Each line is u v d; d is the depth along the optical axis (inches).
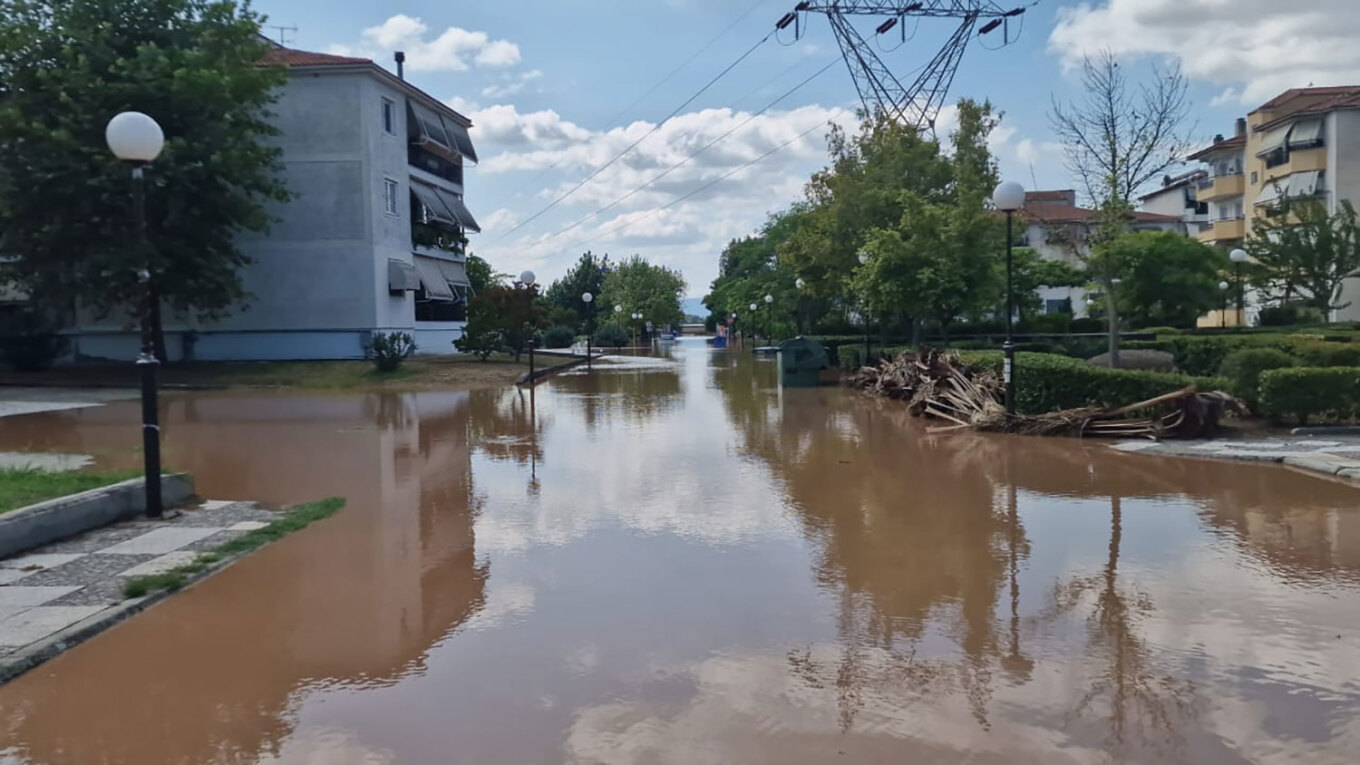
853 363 1125.7
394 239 1301.7
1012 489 387.9
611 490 395.9
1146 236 1192.8
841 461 469.1
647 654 204.1
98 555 286.4
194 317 1211.9
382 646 211.8
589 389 994.1
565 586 255.4
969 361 698.8
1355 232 1448.1
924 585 252.7
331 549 299.4
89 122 921.5
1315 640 207.0
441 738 165.5
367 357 1211.9
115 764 158.4
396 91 1314.0
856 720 170.2
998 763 153.4
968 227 877.8
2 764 158.4
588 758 157.1
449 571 271.9
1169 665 193.6
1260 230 1528.1
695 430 613.0
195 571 267.7
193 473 447.2
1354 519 325.1
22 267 986.1
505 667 197.9
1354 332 997.8
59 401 839.7
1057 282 1387.8
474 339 1282.0
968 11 1382.9
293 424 657.6
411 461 483.8
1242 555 278.8
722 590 249.9
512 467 461.7
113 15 981.8
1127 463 449.1
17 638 212.1
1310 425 537.3
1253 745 158.6
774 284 1946.4
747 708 175.9
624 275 3021.7
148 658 206.2
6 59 952.3
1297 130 1736.0
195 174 964.0
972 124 1142.3
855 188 1135.6
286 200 1101.1
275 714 176.9
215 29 1019.9
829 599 241.4
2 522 282.2
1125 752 156.3
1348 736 161.6
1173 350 852.0
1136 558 276.8
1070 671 191.3
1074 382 559.8
